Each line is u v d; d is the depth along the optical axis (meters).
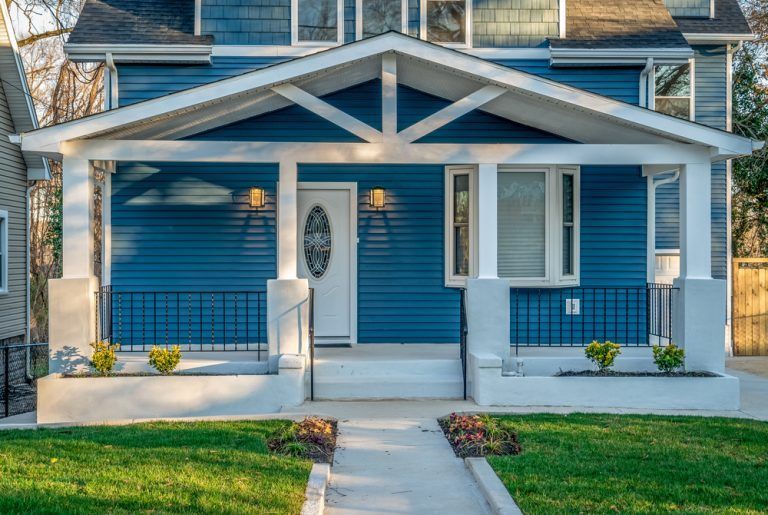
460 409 8.19
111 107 10.77
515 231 10.47
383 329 10.73
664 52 10.82
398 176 10.72
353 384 8.84
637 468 5.82
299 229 10.68
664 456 6.18
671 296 9.34
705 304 8.82
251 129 10.57
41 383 8.15
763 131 18.78
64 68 23.86
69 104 24.17
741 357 14.42
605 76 11.18
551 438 6.78
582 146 8.77
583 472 5.73
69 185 8.50
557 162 8.75
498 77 8.53
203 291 10.56
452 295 10.72
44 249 24.83
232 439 6.66
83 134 8.35
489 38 11.09
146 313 10.57
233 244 10.65
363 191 10.71
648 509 4.86
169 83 10.87
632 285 10.83
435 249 10.73
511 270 10.46
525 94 8.76
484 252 8.84
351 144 8.60
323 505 5.18
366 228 10.73
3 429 7.55
